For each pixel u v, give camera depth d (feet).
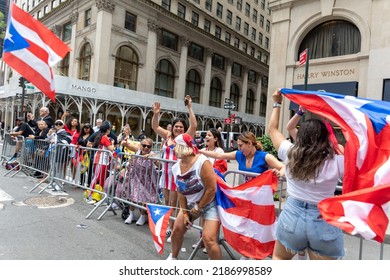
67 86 62.23
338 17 48.29
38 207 18.16
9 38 23.03
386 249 13.91
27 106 71.87
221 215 10.73
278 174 10.78
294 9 52.95
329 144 7.32
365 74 44.96
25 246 12.37
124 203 17.13
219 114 107.45
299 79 52.06
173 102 88.28
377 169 6.98
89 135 26.55
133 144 20.30
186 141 10.47
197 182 10.36
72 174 22.17
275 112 9.56
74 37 93.09
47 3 114.21
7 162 31.60
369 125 7.45
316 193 7.29
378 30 43.47
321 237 7.18
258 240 10.81
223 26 129.70
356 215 6.66
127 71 90.38
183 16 110.42
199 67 117.60
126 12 89.40
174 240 11.22
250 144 12.50
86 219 16.60
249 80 150.61
